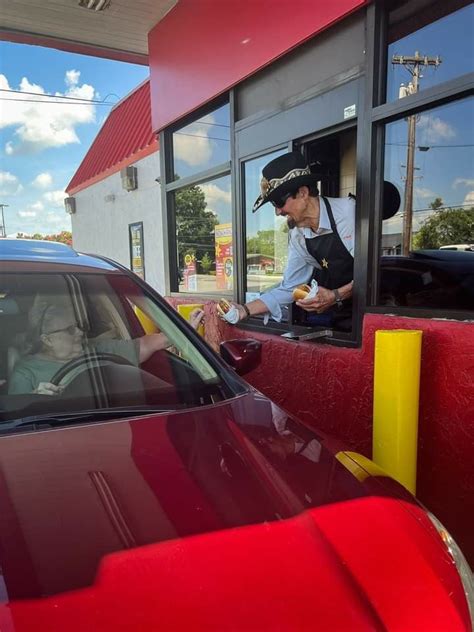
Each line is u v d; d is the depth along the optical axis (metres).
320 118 3.73
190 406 1.96
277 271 4.54
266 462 1.60
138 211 8.52
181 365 2.23
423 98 2.96
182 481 1.45
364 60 3.31
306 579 1.16
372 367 3.33
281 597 1.10
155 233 8.03
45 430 1.74
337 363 3.62
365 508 1.45
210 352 2.34
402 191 3.29
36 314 2.15
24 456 1.57
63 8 5.42
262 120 4.34
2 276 2.25
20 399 1.90
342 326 3.88
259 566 1.17
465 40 2.84
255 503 1.39
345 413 3.60
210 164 5.39
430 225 3.17
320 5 3.53
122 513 1.31
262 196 3.62
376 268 3.42
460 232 3.02
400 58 3.19
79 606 1.03
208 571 1.14
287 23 3.85
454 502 2.88
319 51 3.69
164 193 6.31
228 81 4.65
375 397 2.75
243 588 1.11
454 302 3.08
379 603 1.15
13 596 1.04
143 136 8.59
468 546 2.82
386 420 2.69
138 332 2.33
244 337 4.79
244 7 4.30
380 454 2.74
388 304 3.45
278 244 4.49
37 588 1.06
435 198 3.13
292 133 4.01
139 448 1.63
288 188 3.43
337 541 1.30
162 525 1.27
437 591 1.22
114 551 1.18
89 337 2.21
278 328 4.29
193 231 5.94
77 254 2.64
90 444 1.64
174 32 5.47
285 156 3.46
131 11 5.56
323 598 1.11
